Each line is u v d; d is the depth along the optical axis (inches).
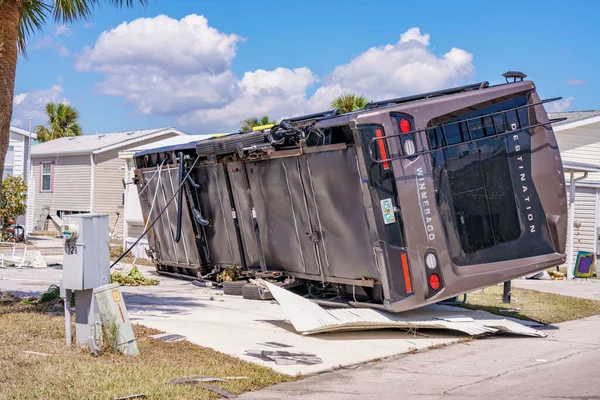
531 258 367.2
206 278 526.0
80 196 1273.4
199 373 261.3
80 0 396.2
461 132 357.7
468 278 350.6
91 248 288.2
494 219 359.9
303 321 335.0
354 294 386.9
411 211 340.2
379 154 338.3
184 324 358.6
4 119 361.4
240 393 243.8
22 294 450.9
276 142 389.7
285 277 442.3
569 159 824.3
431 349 322.3
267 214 440.1
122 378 247.1
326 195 380.2
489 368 285.7
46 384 238.1
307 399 237.3
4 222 968.3
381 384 258.8
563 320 412.8
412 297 339.0
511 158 367.2
